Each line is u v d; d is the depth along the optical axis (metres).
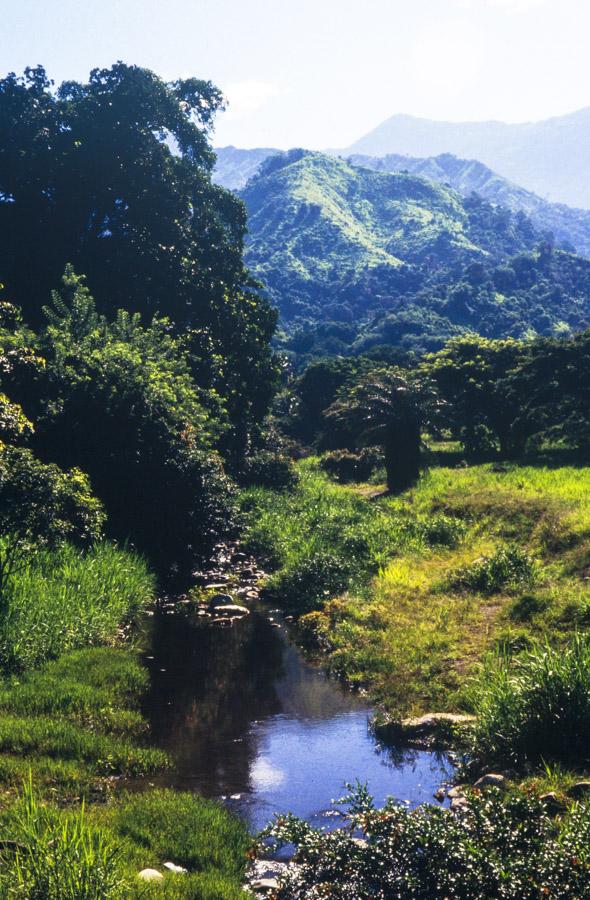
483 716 10.09
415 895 6.40
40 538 15.31
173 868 7.21
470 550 20.69
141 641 15.69
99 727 10.77
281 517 27.00
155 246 38.34
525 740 9.36
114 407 21.42
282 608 18.73
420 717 11.22
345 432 51.91
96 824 7.40
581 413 39.53
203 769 9.88
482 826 6.86
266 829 7.44
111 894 5.98
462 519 24.56
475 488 28.88
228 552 24.14
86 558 17.58
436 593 17.23
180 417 22.88
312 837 7.12
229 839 7.86
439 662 13.07
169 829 7.90
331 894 6.58
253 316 41.09
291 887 6.78
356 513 26.83
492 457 43.28
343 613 16.72
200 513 22.12
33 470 14.94
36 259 36.34
